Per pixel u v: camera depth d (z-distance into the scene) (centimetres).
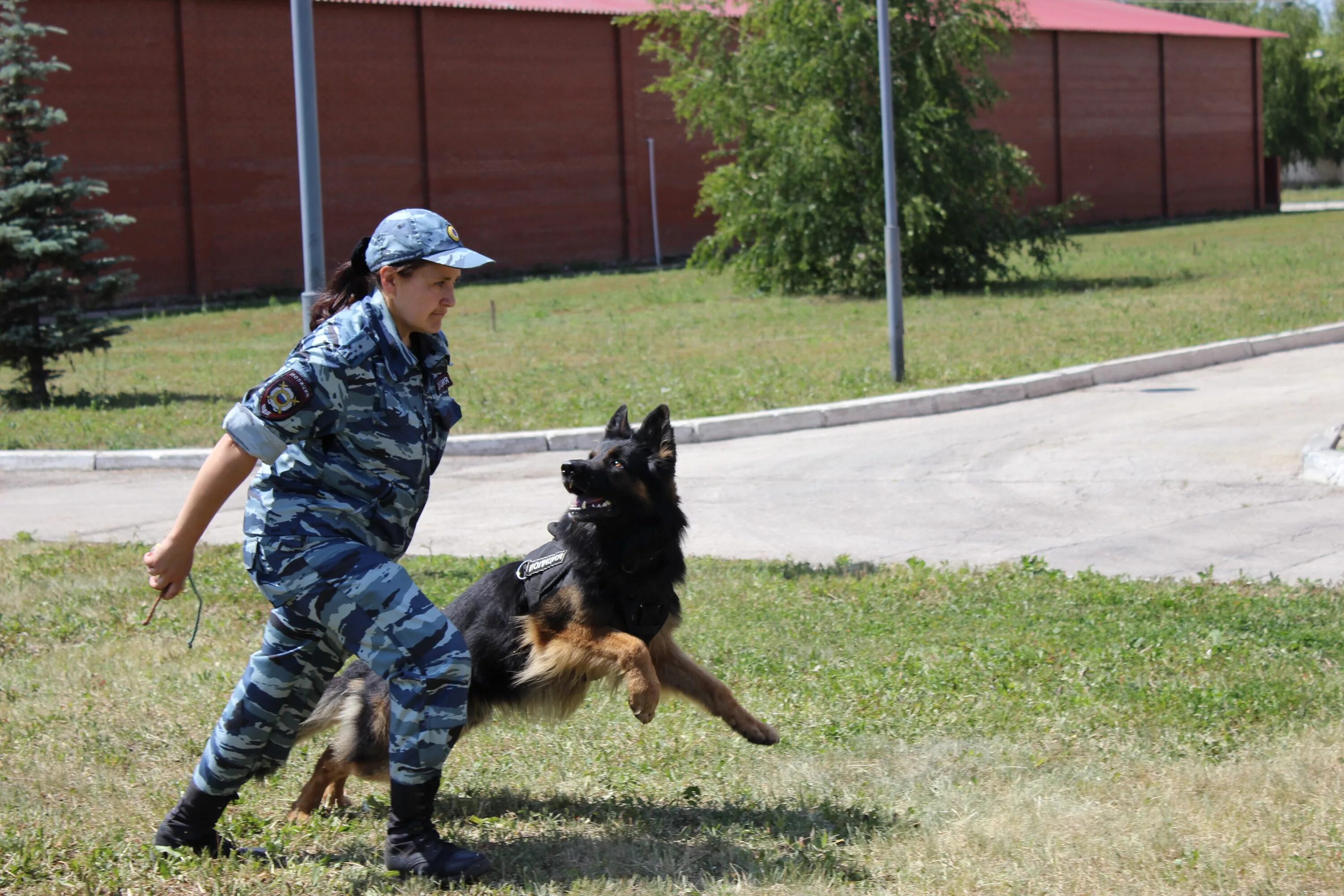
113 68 3158
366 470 359
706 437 1367
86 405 1672
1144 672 572
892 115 1552
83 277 1720
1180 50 5234
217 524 1047
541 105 3909
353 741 409
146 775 481
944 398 1456
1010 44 2805
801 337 2114
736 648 638
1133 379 1590
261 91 3403
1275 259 3069
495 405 1559
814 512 1009
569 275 3884
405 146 3666
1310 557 792
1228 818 402
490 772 482
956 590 741
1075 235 4459
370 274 378
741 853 396
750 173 2844
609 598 418
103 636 698
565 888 375
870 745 495
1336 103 6800
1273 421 1225
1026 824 405
